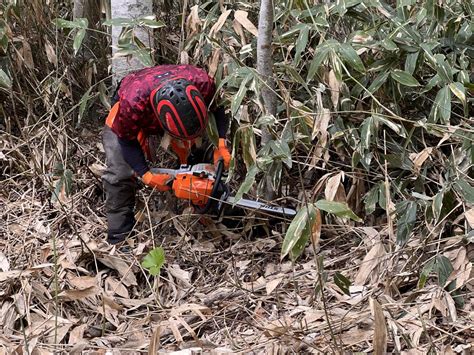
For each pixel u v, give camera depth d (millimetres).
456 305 2270
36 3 3539
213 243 2916
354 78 2660
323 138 2607
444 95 2475
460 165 2549
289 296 2492
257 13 3271
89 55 3689
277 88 2873
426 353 2014
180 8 3602
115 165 2779
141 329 2385
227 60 2881
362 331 2154
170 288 2635
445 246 2434
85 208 3164
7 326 2396
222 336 2311
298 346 2137
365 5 2635
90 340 2350
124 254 2771
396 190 2674
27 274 2531
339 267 2633
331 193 2400
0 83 3244
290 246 2033
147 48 2973
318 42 2887
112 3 3197
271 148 2615
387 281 2328
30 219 3084
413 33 2621
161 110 2471
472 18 2748
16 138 3455
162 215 3039
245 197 2955
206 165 2713
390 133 2826
